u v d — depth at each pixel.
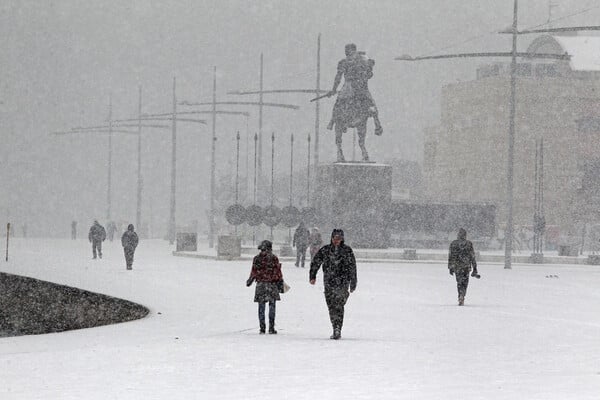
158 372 41.78
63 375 40.81
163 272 125.44
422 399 34.19
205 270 131.38
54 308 98.06
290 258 162.12
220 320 68.19
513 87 162.12
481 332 59.97
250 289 96.19
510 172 158.12
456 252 81.06
